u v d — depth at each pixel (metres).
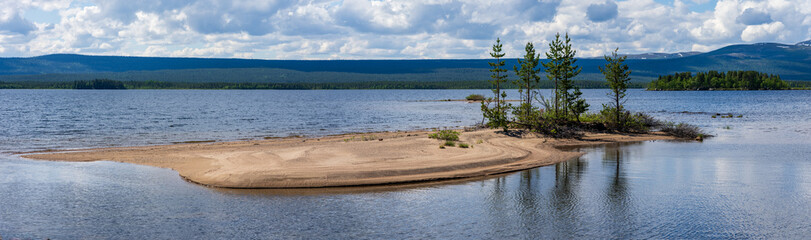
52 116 65.50
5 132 42.34
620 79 40.31
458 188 18.56
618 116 40.25
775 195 17.36
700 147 31.08
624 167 23.31
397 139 31.27
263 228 13.65
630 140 35.06
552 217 14.79
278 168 20.00
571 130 36.41
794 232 13.34
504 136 35.22
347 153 24.41
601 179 20.30
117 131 44.28
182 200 16.47
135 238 12.81
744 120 58.19
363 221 14.34
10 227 13.69
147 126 50.41
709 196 17.23
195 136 39.91
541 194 17.62
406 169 20.73
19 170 21.61
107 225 13.86
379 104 120.88
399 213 15.16
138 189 18.03
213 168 20.92
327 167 20.52
